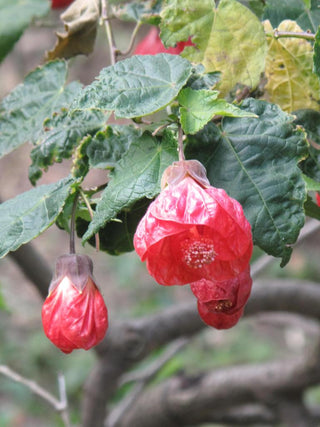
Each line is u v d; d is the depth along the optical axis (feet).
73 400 5.26
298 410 3.10
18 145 1.85
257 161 1.54
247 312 2.90
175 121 1.56
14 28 2.00
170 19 1.65
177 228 1.39
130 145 1.55
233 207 1.40
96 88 1.50
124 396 3.96
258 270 2.89
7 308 3.02
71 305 1.57
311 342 3.00
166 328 2.78
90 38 1.93
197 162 1.47
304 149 1.54
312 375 2.95
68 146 1.69
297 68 1.72
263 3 1.81
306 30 1.76
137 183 1.50
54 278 1.62
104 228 1.68
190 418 3.11
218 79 1.58
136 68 1.52
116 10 1.89
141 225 1.42
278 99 1.74
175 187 1.43
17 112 1.87
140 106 1.49
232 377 3.04
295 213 1.52
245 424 3.23
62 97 1.87
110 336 2.72
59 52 1.94
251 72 1.66
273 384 3.02
